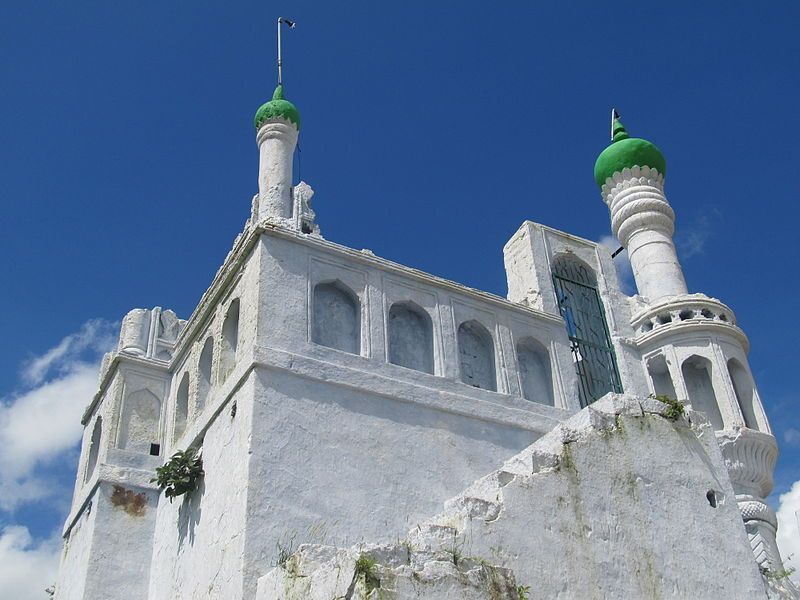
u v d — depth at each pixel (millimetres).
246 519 15477
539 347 22312
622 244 27172
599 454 14539
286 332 18016
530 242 24641
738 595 14414
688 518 14750
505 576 11430
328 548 12094
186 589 17625
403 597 10398
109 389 23438
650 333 23672
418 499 17531
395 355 19812
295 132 23906
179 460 18703
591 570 13289
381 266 20406
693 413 16141
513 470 14461
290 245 19312
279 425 16797
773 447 21844
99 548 20328
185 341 22312
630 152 27672
